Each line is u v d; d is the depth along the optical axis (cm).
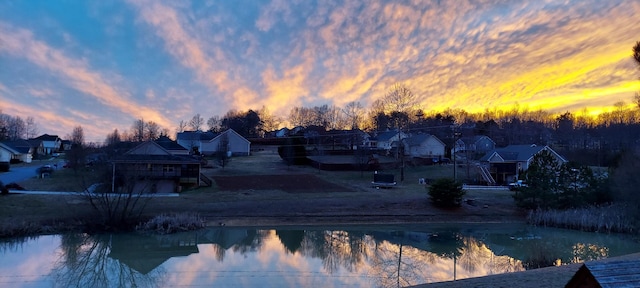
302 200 3969
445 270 2122
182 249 2589
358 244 2808
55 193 3656
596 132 9262
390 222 3584
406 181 5241
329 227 3388
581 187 3778
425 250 2630
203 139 7988
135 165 3962
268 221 3453
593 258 2306
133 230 3030
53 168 5359
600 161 6538
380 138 8350
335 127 11581
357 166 5894
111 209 3119
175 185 4319
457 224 3575
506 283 1406
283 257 2391
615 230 3161
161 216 3166
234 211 3584
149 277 1966
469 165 5919
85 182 3619
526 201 3806
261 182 4856
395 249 2656
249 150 7988
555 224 3438
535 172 3784
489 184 5191
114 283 1912
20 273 2031
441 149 7362
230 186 4553
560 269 1678
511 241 2909
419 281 1897
